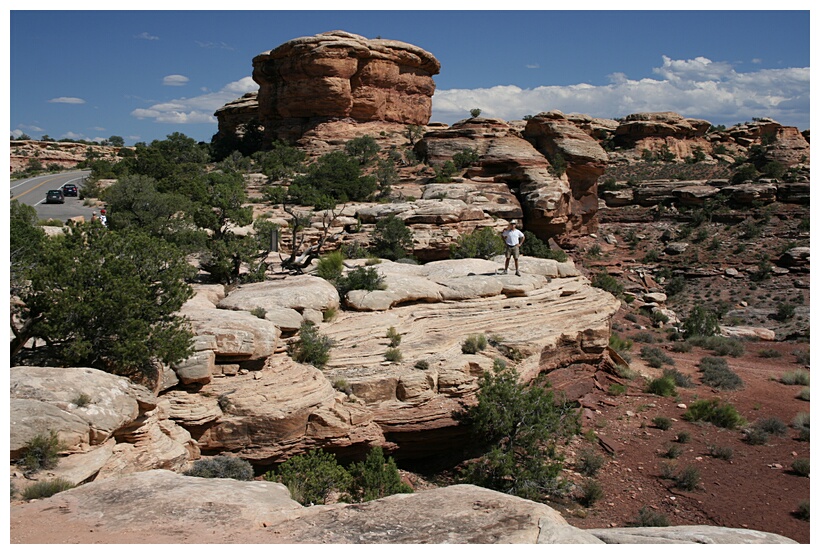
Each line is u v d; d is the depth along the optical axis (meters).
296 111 84.75
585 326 28.39
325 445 18.47
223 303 21.09
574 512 18.27
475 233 38.69
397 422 19.86
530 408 20.61
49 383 12.49
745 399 30.86
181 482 9.45
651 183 100.94
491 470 19.52
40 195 59.66
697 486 20.39
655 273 78.06
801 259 74.44
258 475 17.62
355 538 7.23
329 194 59.19
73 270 14.78
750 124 142.38
